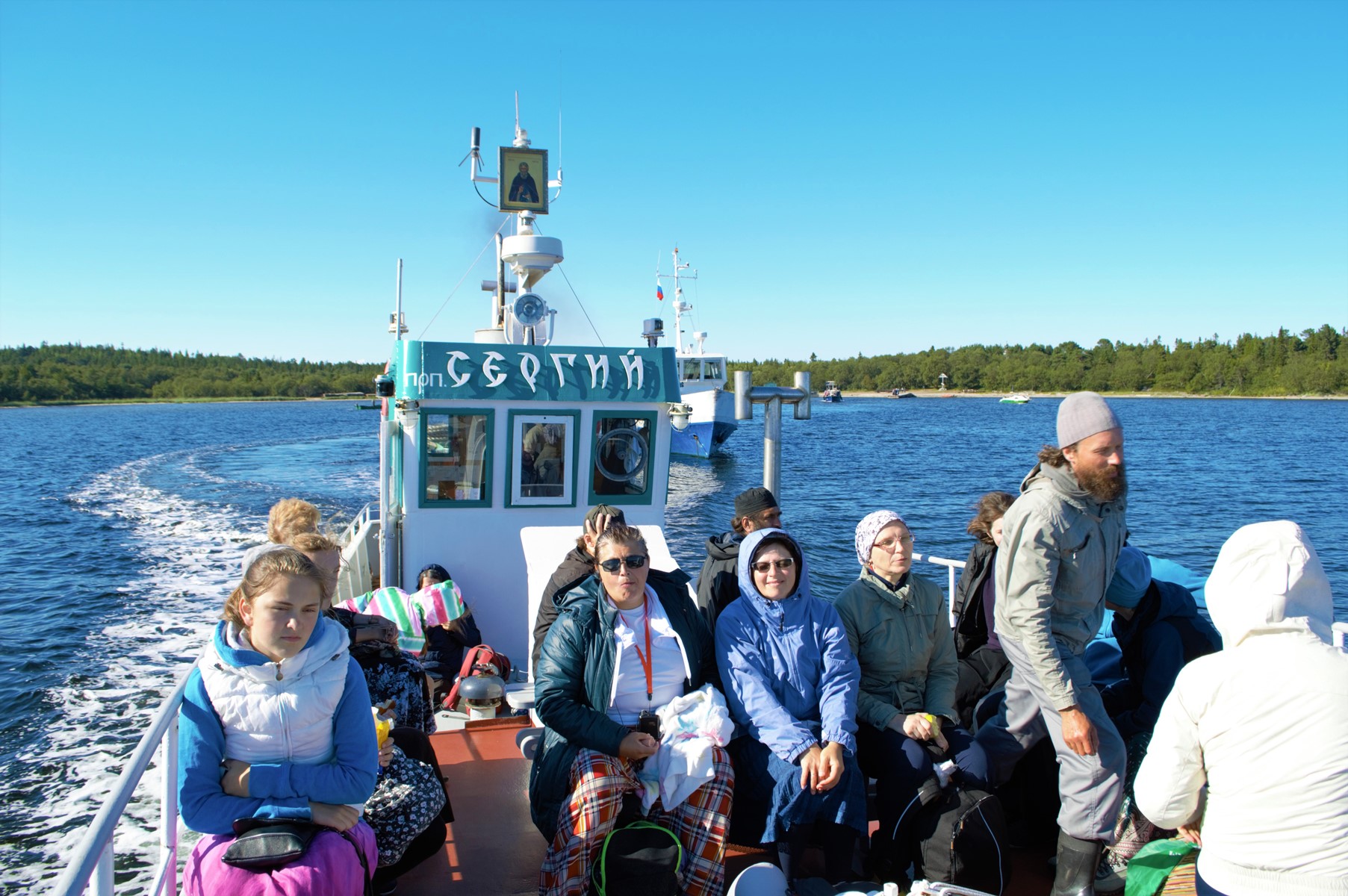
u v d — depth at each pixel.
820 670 3.93
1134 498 35.19
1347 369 162.88
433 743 5.27
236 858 2.61
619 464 8.07
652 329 15.78
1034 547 3.35
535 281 9.40
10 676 12.51
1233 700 2.37
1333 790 2.23
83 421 102.94
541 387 7.66
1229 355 181.62
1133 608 4.11
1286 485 39.62
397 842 3.44
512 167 9.25
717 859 3.48
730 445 61.72
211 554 21.45
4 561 20.83
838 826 3.68
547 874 3.44
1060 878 3.50
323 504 31.88
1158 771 2.57
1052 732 3.48
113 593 17.41
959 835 3.56
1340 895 2.21
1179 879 3.03
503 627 7.84
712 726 3.58
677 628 3.83
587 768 3.44
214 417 115.31
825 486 39.06
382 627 4.17
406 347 7.43
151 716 11.02
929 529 27.69
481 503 7.76
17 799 8.80
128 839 7.77
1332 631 2.45
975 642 4.86
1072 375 191.75
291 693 2.79
